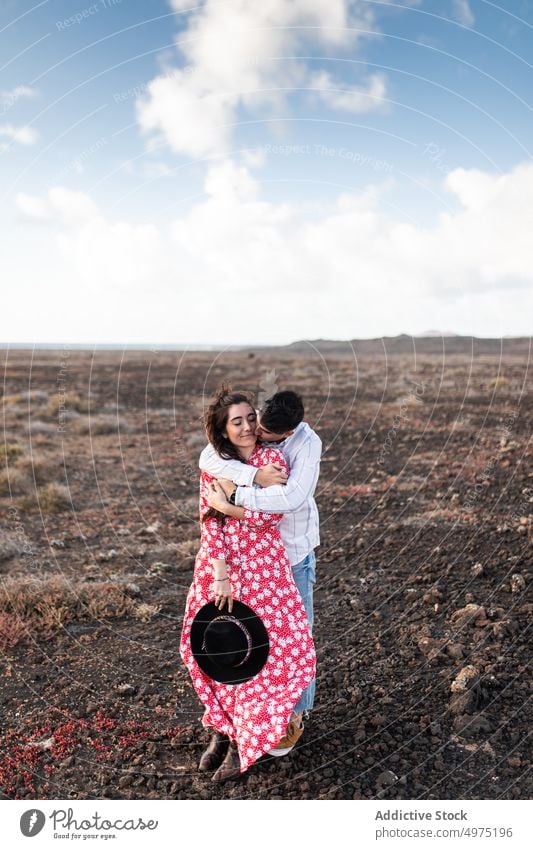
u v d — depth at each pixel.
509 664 4.06
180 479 10.23
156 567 6.26
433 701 3.79
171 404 18.69
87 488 9.58
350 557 6.30
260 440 3.12
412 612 4.94
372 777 3.21
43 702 3.97
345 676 4.14
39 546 6.88
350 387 21.33
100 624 5.05
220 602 3.06
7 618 4.96
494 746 3.38
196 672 3.25
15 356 42.94
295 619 3.13
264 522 3.08
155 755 3.45
